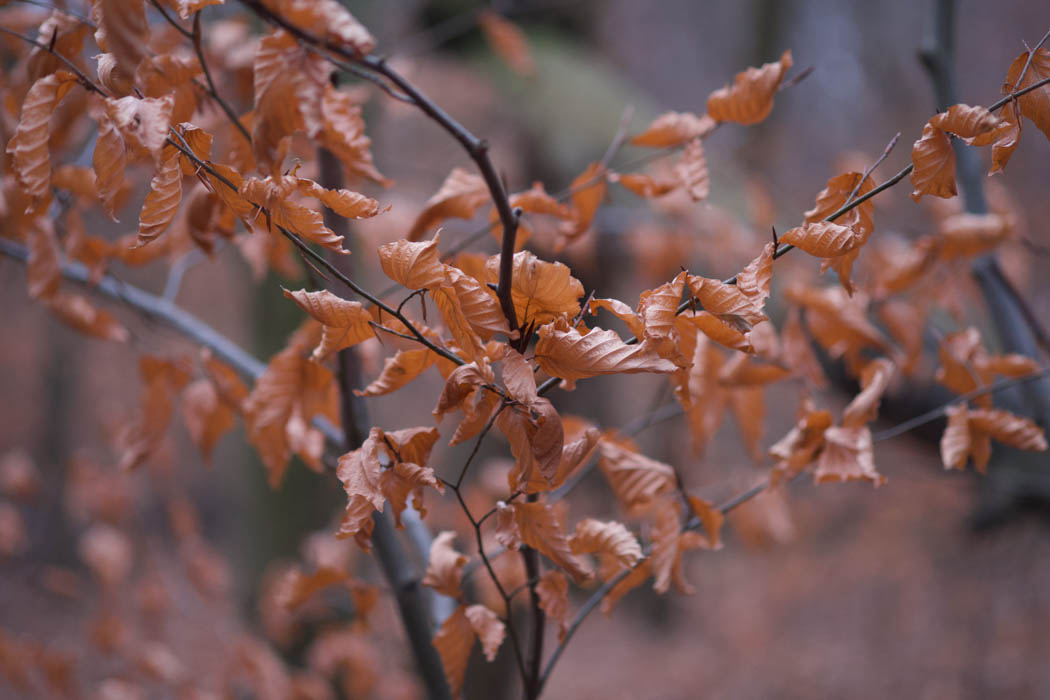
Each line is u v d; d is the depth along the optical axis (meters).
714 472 5.72
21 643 2.15
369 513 0.95
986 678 4.40
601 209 2.01
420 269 0.94
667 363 0.93
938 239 1.21
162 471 2.23
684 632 5.66
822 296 1.19
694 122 1.12
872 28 6.95
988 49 6.46
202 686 2.24
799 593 5.59
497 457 3.67
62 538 3.87
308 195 0.95
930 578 5.16
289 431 1.17
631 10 7.12
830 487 6.33
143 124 0.94
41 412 8.70
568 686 5.22
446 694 1.21
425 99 0.93
